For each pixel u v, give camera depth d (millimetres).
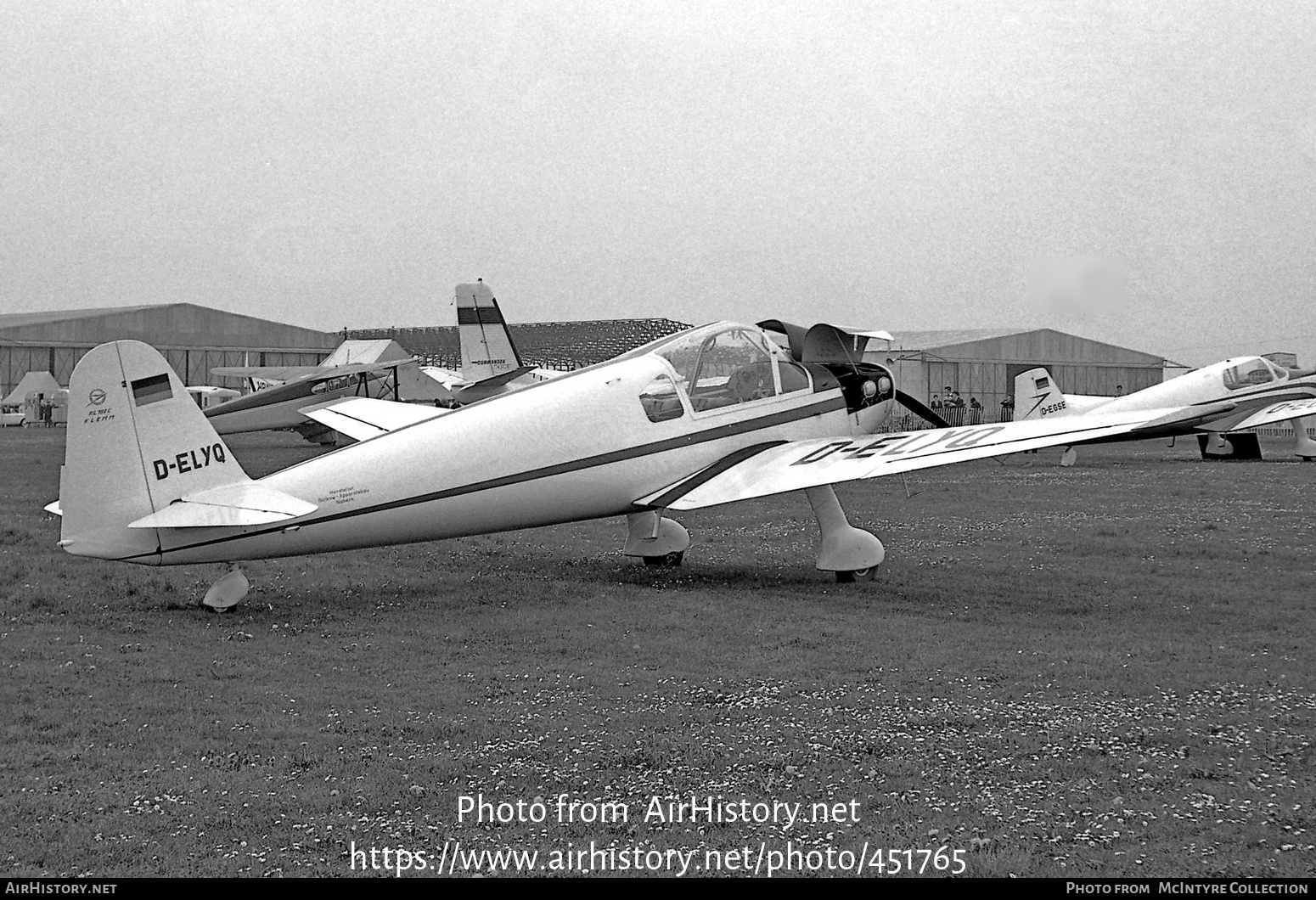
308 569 13367
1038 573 13586
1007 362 69438
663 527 14055
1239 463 32562
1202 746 6742
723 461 13086
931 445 12383
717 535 17172
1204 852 5211
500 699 7820
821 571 13258
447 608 11195
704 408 13016
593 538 16672
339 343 85562
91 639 9562
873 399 14391
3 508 19375
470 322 42156
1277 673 8586
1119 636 10039
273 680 8305
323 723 7234
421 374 42406
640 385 12617
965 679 8391
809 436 13820
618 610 11117
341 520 10852
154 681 8227
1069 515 19344
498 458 11602
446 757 6555
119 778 6176
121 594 11547
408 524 11258
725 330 13320
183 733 6973
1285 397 33469
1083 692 8023
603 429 12258
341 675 8484
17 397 63031
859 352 14844
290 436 48000
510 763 6445
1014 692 8016
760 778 6219
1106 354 74250
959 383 67625
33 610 10703
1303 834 5406
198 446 10398
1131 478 26828
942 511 20078
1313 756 6566
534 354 92250
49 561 13359
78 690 7930
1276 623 10703
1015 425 12484
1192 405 31859
